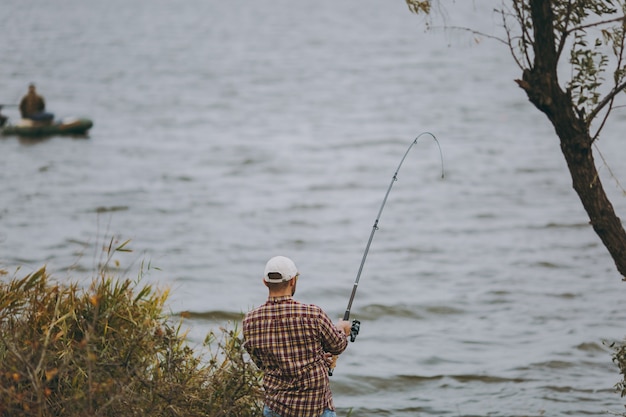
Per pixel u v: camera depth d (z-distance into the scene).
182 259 43.75
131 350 12.16
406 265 43.34
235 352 12.95
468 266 42.59
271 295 11.96
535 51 12.61
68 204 57.84
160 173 71.94
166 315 15.30
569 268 41.38
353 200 63.12
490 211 57.12
